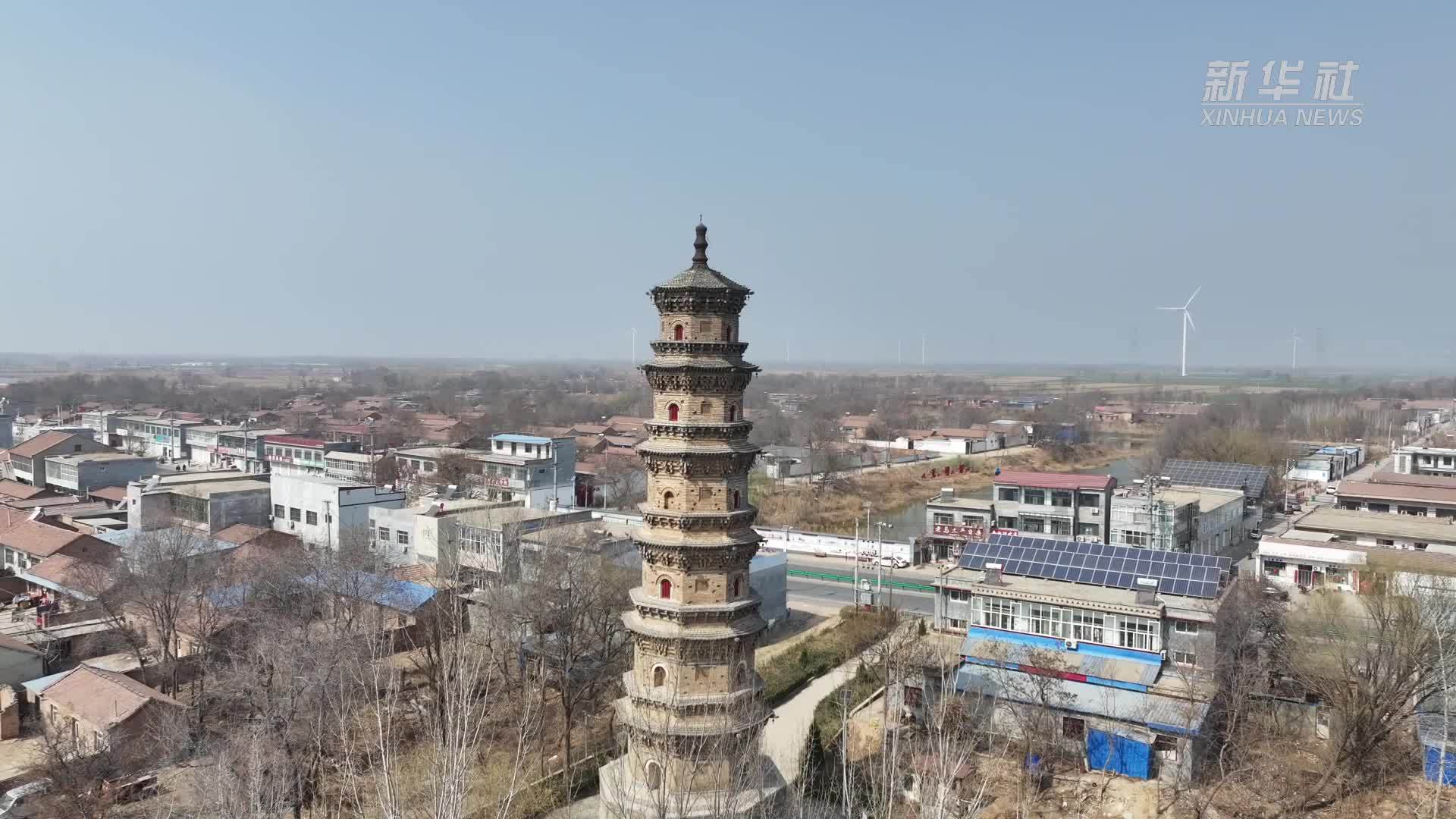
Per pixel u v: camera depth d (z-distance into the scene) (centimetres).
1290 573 9244
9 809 5462
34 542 10162
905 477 18712
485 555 8675
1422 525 10244
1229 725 5966
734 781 4438
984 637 7244
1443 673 5500
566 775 5822
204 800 5025
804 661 7988
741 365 4800
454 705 4859
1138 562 7419
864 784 5628
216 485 12169
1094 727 6100
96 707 6275
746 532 4906
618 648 7256
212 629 7406
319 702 5528
